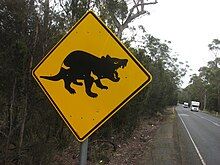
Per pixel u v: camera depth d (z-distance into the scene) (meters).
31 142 6.06
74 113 3.74
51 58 3.81
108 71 3.75
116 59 3.75
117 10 19.08
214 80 91.50
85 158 3.73
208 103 97.69
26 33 5.64
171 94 58.41
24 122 5.77
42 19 5.83
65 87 3.77
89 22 3.81
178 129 27.78
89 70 3.75
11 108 5.60
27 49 5.57
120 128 14.63
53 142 6.91
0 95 5.67
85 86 3.75
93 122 3.73
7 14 5.49
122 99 3.73
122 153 13.34
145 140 17.97
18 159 5.75
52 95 3.78
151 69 29.55
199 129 29.55
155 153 14.79
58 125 7.30
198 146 18.64
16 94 5.77
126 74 3.74
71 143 8.91
